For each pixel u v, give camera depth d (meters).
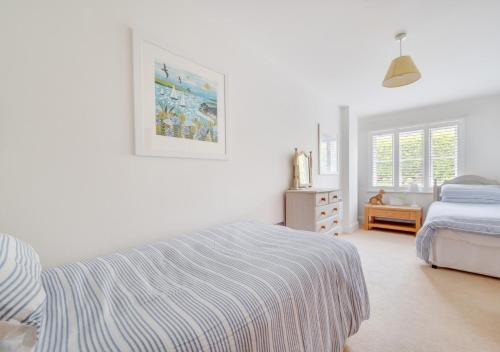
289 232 1.56
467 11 1.67
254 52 2.19
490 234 2.16
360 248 3.18
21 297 0.58
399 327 1.53
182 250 1.21
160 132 1.46
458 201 3.34
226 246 1.29
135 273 0.98
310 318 0.92
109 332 0.60
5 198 0.96
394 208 3.93
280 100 2.55
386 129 4.48
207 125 1.75
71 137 1.12
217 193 1.84
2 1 0.95
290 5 1.64
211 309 0.70
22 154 1.00
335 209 2.76
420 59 2.37
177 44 1.55
